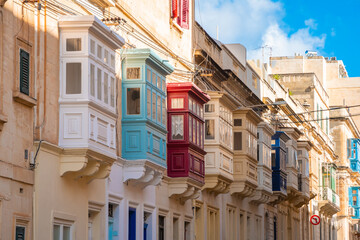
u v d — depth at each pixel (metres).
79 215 23.44
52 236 21.75
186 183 30.92
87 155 22.34
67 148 22.19
